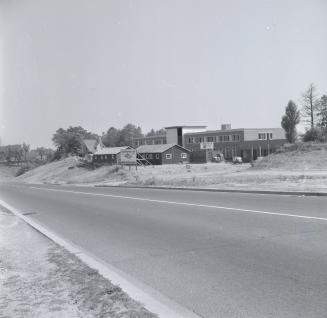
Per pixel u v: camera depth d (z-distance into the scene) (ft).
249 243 29.04
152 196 72.23
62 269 23.80
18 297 18.97
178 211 48.57
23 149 435.53
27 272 23.63
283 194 62.23
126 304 17.42
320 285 19.74
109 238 34.88
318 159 132.05
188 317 16.89
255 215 41.39
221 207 49.47
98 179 193.06
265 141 283.79
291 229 33.01
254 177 95.35
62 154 394.93
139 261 26.40
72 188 120.47
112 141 488.02
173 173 181.47
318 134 206.80
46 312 16.93
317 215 39.22
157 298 19.27
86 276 21.98
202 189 80.33
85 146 388.98
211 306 18.01
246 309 17.42
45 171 315.17
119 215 48.98
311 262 23.49
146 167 216.74
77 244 33.04
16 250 30.40
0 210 60.49
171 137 349.00
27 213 57.31
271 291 19.33
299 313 16.71
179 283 21.44
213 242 30.27
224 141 308.81
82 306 17.35
